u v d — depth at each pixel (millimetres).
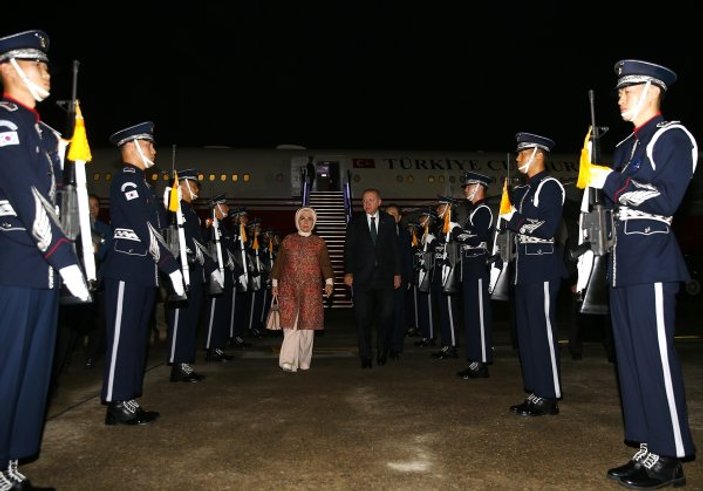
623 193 2908
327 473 2977
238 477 2918
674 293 2918
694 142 2875
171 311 5480
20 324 2650
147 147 4145
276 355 7312
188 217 5516
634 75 3033
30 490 2684
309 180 16812
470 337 5652
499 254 4676
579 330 6719
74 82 3055
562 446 3438
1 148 2533
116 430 3777
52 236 2559
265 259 9984
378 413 4223
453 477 2924
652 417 2875
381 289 6328
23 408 2754
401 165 17328
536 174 4344
